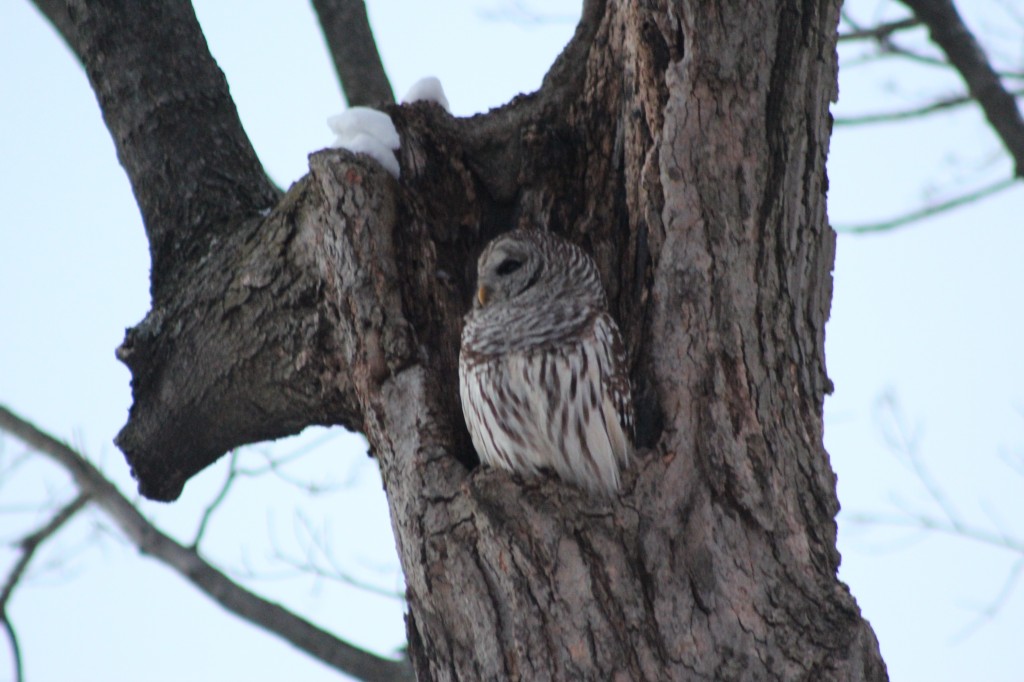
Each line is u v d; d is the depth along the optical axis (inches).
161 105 392.5
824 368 345.4
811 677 298.7
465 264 387.2
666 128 325.4
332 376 346.3
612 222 370.0
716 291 322.7
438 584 308.3
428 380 332.2
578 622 293.9
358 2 488.1
